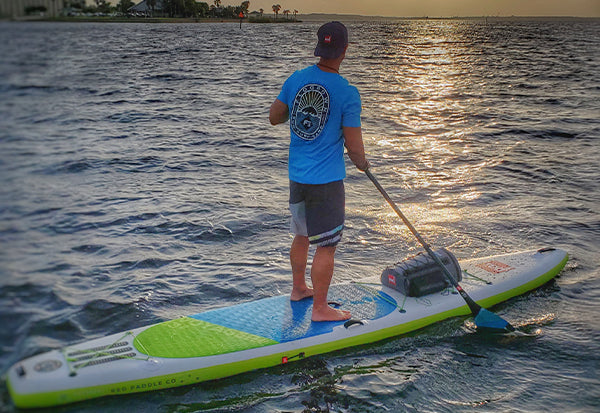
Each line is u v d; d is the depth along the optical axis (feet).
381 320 12.76
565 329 12.87
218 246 17.33
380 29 390.01
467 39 236.22
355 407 9.99
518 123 38.81
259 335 11.92
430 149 30.96
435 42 206.49
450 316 13.50
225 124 37.76
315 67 11.35
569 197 22.50
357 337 12.25
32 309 6.34
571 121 39.17
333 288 14.28
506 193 23.07
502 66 94.53
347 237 18.43
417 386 10.66
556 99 51.62
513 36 253.24
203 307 13.61
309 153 11.44
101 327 12.12
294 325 12.37
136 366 10.46
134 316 12.82
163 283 14.62
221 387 10.69
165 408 9.95
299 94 11.30
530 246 17.79
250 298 14.19
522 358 11.67
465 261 16.11
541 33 283.79
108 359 10.54
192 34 201.26
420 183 24.44
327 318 12.60
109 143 29.68
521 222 19.76
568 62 101.19
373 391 10.50
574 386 10.55
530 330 12.91
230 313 12.80
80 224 17.48
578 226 19.36
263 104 48.16
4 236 5.76
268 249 17.29
